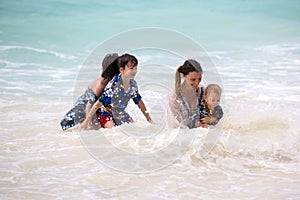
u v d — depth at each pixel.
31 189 9.91
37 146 12.38
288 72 21.62
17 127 13.91
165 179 10.55
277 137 13.00
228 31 30.03
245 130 13.45
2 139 12.84
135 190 9.98
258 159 11.75
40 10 33.03
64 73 21.05
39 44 25.97
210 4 36.69
